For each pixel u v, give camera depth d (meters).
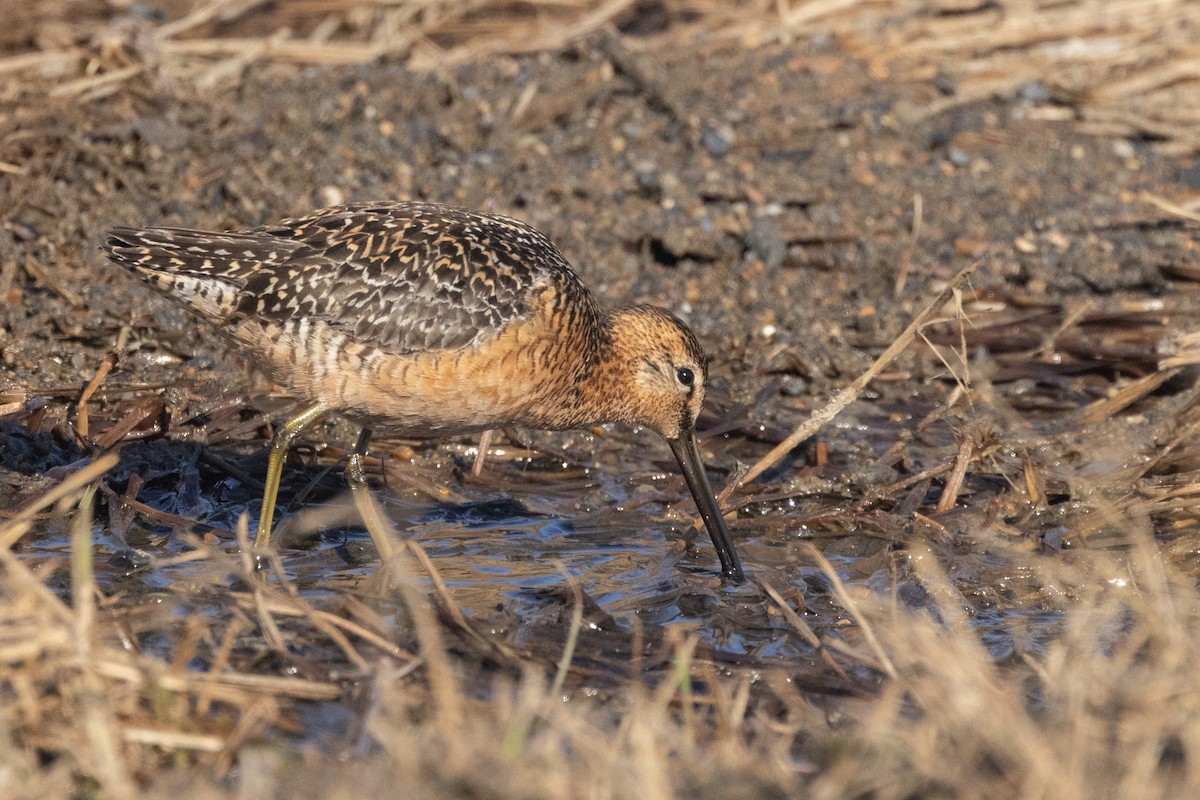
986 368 13.55
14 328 13.01
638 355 11.31
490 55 17.62
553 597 9.83
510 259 10.48
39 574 8.28
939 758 6.73
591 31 18.38
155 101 15.97
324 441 12.35
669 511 11.64
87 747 6.84
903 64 18.00
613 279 14.45
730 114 16.56
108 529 10.77
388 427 10.80
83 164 14.97
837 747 7.32
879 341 14.02
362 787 6.57
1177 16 19.08
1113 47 18.58
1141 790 6.35
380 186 15.10
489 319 10.24
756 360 13.70
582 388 11.09
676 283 14.52
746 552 10.92
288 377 10.34
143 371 12.90
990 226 15.43
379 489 11.87
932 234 15.26
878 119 16.70
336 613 9.12
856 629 9.44
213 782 7.02
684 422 11.41
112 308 13.35
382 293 10.05
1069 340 14.07
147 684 7.43
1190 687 7.32
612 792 6.45
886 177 15.98
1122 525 10.84
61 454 11.66
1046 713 7.74
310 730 7.64
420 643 8.69
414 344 10.14
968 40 18.58
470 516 11.53
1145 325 14.31
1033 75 17.97
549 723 7.74
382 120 16.14
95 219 14.38
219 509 11.31
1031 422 12.81
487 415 10.66
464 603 9.69
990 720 6.93
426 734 6.97
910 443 12.58
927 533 11.00
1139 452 12.17
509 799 6.41
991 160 16.45
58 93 15.84
